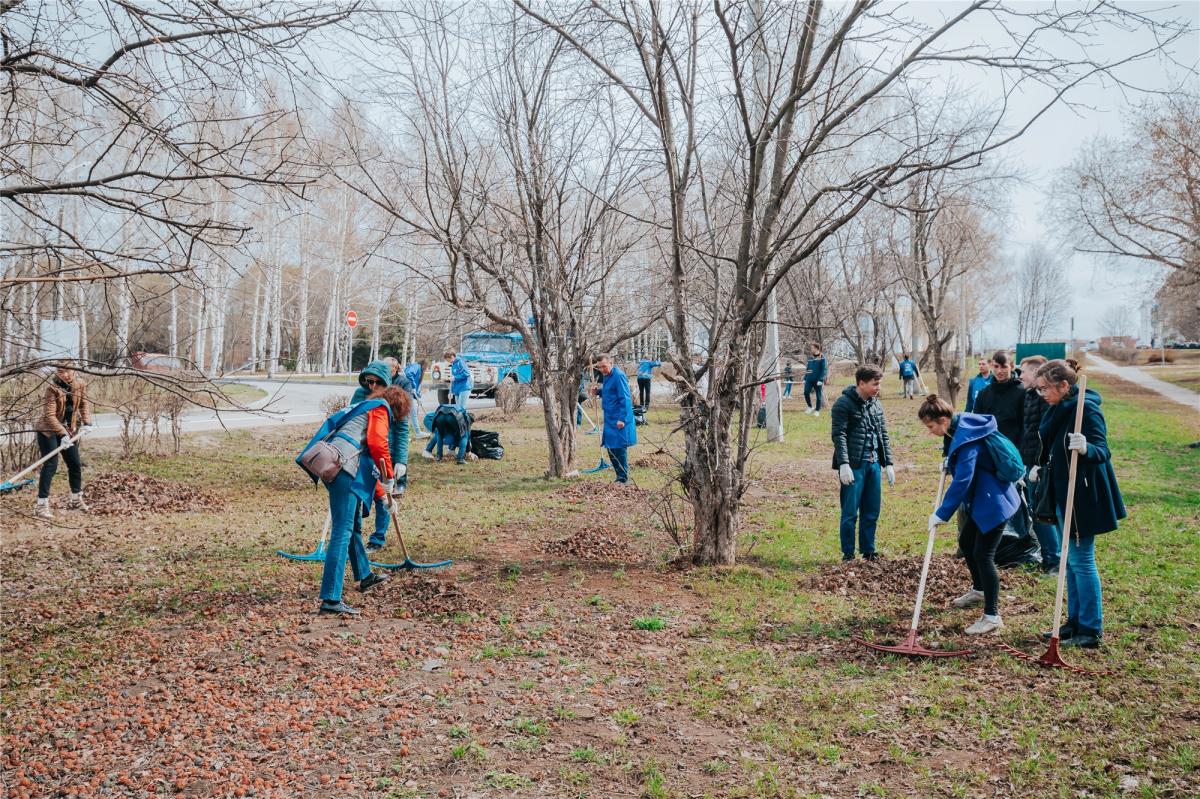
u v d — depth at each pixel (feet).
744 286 26.00
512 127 41.73
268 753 14.97
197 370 15.85
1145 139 97.71
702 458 26.96
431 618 22.26
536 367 47.24
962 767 14.07
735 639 20.65
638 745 15.21
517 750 15.03
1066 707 15.98
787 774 14.06
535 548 30.35
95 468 43.65
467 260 39.42
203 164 17.03
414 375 65.82
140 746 15.31
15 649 20.36
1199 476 41.96
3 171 15.11
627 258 46.24
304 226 104.68
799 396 111.55
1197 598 21.70
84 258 16.15
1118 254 104.01
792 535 32.07
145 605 23.44
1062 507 19.16
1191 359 235.40
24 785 13.96
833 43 22.56
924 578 19.80
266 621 21.97
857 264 87.10
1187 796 12.71
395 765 14.49
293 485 44.06
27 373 14.64
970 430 20.21
